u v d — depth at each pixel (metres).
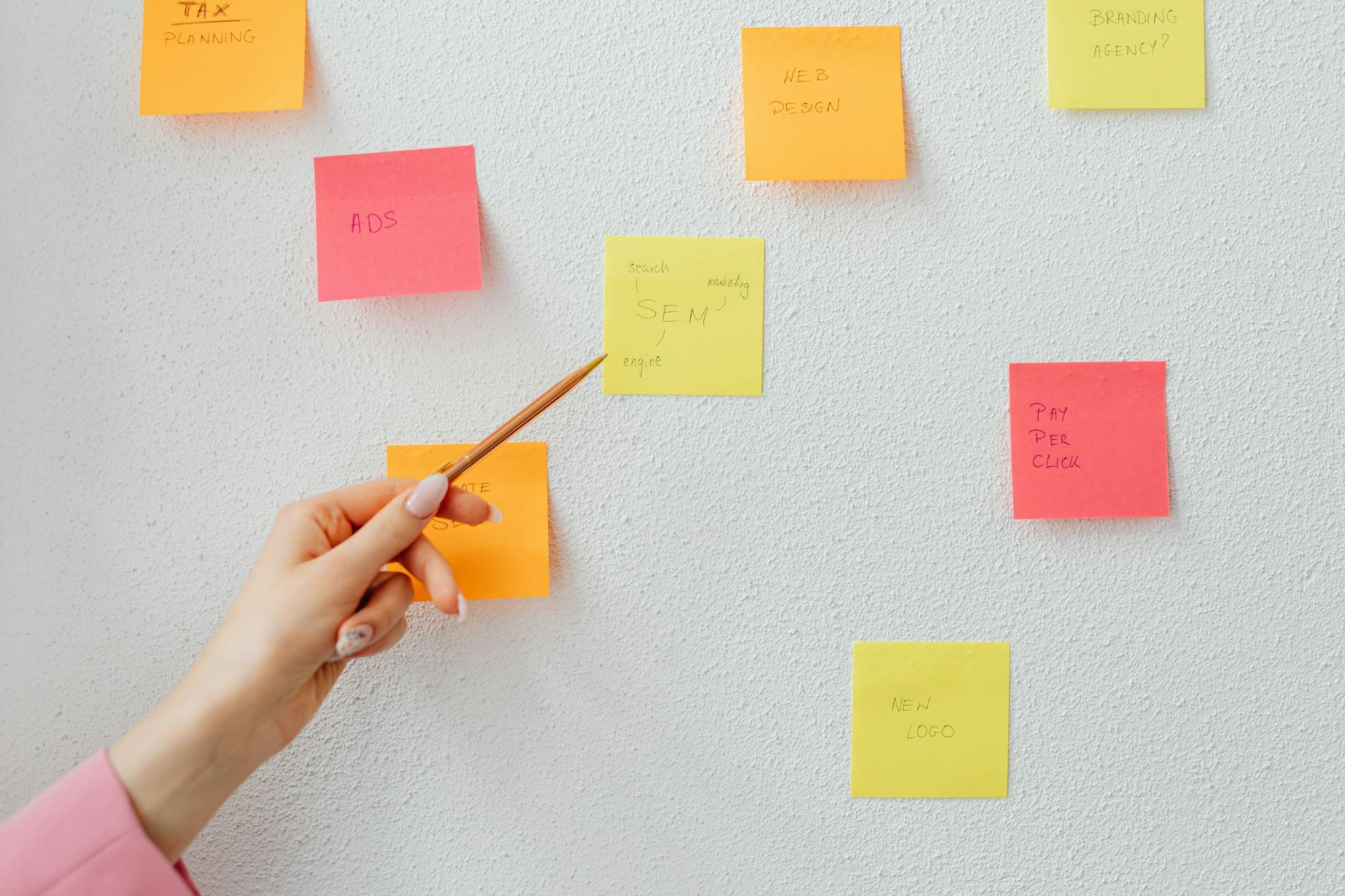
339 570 0.51
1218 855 0.62
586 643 0.62
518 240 0.61
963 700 0.62
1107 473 0.61
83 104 0.61
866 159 0.60
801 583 0.62
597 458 0.61
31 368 0.62
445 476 0.52
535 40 0.60
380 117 0.61
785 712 0.62
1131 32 0.61
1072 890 0.63
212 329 0.61
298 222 0.61
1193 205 0.62
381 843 0.61
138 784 0.50
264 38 0.60
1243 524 0.62
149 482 0.62
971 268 0.61
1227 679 0.62
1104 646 0.62
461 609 0.54
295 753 0.61
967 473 0.62
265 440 0.62
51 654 0.62
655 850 0.62
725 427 0.61
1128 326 0.62
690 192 0.61
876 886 0.62
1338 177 0.62
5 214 0.62
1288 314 0.62
